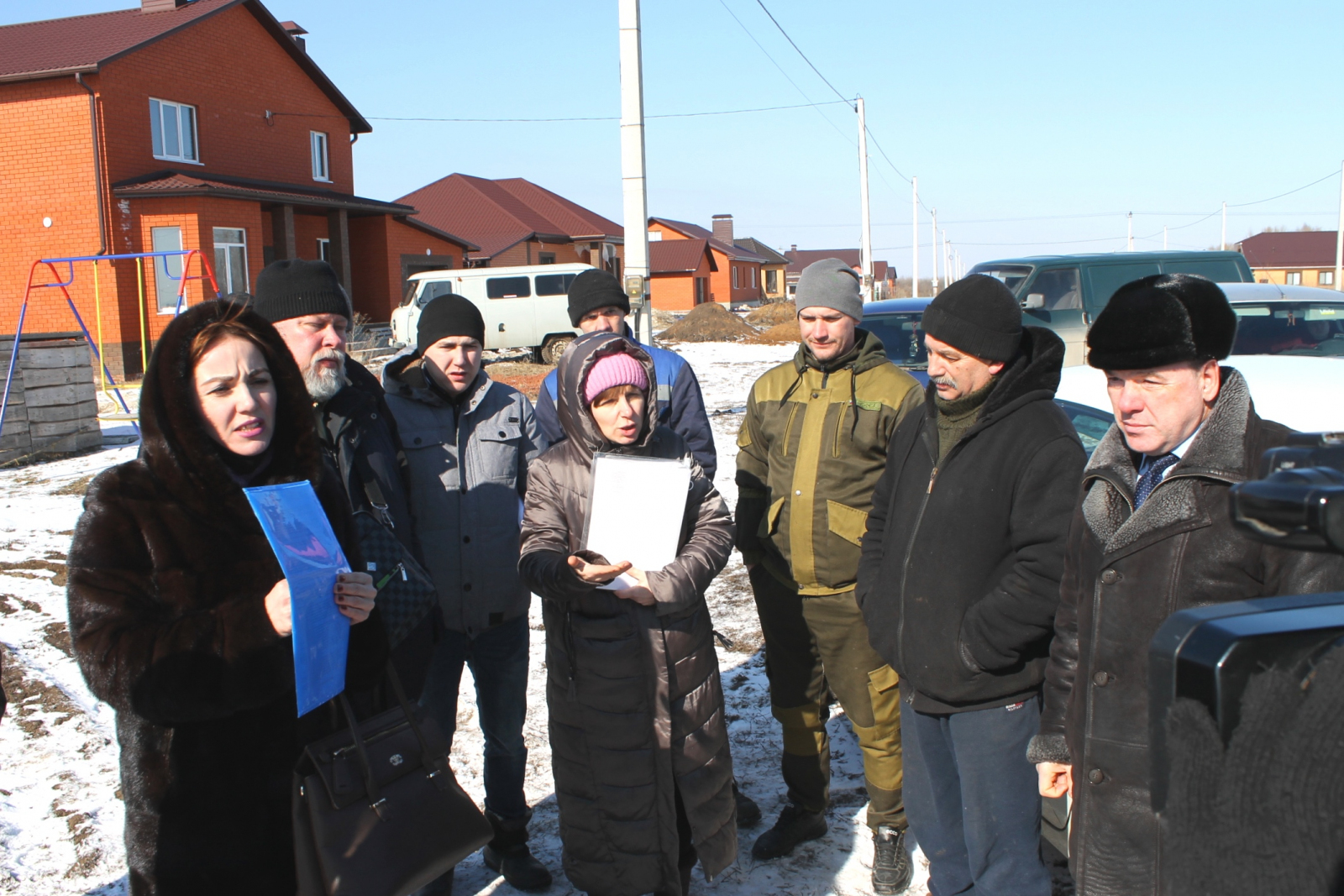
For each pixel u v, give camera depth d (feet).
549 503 9.02
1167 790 3.49
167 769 6.24
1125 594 6.06
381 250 91.56
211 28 77.71
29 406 35.73
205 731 6.29
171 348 6.23
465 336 9.95
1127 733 6.08
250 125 82.84
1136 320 5.87
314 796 6.31
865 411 9.86
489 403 10.49
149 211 68.08
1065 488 7.39
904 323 26.91
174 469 6.19
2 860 10.25
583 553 8.18
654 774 8.63
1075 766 6.49
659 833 8.68
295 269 8.48
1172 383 5.93
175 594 6.11
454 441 10.23
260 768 6.44
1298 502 3.15
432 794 6.77
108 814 11.19
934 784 8.37
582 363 8.71
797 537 9.96
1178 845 3.47
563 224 143.13
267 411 6.58
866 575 8.80
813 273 10.00
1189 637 3.44
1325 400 10.49
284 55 86.94
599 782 8.68
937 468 8.00
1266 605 3.58
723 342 88.48
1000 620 7.48
